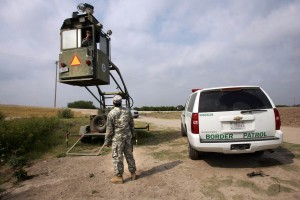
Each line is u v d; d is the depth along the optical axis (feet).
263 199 13.17
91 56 26.73
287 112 82.17
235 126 17.83
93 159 23.62
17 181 17.79
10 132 27.07
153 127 50.67
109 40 32.86
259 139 17.44
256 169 18.12
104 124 30.81
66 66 27.37
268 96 18.58
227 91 18.90
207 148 17.79
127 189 15.33
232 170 18.15
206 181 16.14
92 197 14.35
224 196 13.76
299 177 16.24
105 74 29.45
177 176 17.37
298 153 22.44
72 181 17.31
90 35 27.78
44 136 33.27
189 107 23.39
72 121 62.49
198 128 18.29
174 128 48.47
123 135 16.40
